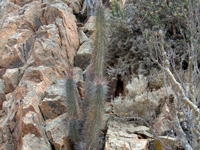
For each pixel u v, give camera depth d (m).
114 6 3.75
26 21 4.17
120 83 3.87
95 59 2.55
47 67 2.96
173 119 1.90
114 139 2.37
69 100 2.31
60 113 2.63
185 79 2.86
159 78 3.08
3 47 3.94
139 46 3.37
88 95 2.46
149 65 3.36
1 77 3.65
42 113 2.59
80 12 5.15
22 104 2.50
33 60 3.16
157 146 2.32
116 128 2.62
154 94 2.79
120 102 2.88
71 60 3.51
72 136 2.37
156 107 2.80
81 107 2.70
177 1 3.69
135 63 3.48
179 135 1.88
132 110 2.79
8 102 2.99
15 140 2.54
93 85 2.21
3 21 4.26
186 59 3.20
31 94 2.59
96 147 2.31
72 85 2.31
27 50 3.84
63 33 3.49
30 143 2.23
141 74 3.33
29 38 3.95
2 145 2.56
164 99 2.81
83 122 2.48
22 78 2.95
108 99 3.61
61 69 3.18
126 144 2.25
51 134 2.38
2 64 3.63
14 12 4.61
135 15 3.76
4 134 2.60
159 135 2.44
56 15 3.76
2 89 3.36
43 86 2.75
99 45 2.52
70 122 2.32
